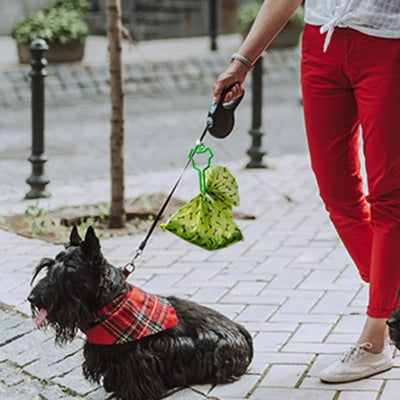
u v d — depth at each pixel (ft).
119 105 26.61
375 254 15.55
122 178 27.04
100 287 14.35
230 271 22.41
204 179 15.66
